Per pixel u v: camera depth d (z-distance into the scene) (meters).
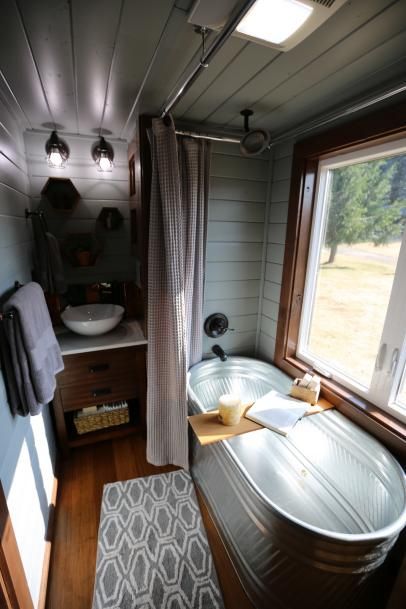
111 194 2.13
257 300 2.28
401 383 1.39
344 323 1.67
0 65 1.09
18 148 1.67
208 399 2.07
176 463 1.86
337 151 1.52
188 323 1.92
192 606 1.22
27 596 1.01
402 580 1.00
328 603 1.11
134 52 1.02
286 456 1.57
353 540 0.96
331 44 0.97
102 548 1.43
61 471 1.86
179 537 1.48
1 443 0.93
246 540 1.24
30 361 1.12
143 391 2.02
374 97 1.12
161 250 1.60
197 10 0.75
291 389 1.74
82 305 2.19
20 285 1.40
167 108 1.27
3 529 0.86
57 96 1.36
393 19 0.84
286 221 1.91
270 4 0.73
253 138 1.50
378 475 1.29
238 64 1.09
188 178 1.66
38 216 1.80
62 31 0.90
